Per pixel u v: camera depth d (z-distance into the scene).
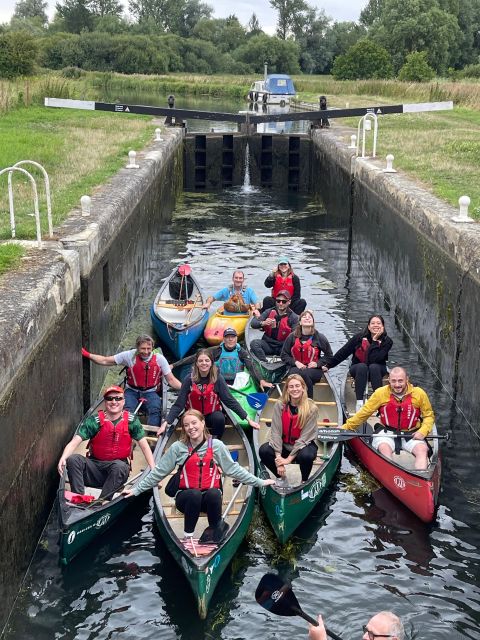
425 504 8.99
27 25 119.06
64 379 9.91
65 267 10.10
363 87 52.16
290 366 11.80
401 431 9.86
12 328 7.62
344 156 23.97
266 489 9.02
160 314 15.26
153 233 21.16
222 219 26.92
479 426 11.13
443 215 13.97
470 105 39.94
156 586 8.02
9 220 12.88
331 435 9.77
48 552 8.45
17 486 7.64
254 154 33.47
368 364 11.48
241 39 112.12
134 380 10.84
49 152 21.56
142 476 9.20
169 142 26.31
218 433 9.93
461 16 91.44
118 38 87.81
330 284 19.33
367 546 8.73
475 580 8.15
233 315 15.61
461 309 12.29
